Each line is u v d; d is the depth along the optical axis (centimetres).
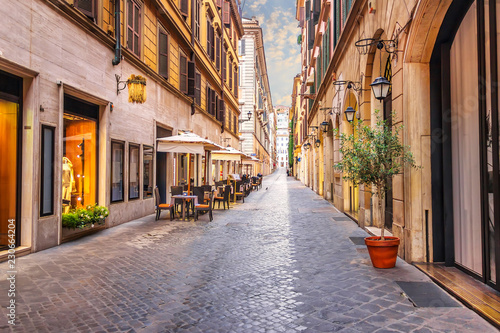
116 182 1045
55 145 747
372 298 443
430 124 595
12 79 657
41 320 379
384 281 509
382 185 593
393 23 689
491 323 362
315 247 751
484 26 482
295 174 6147
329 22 1675
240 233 923
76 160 880
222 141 2744
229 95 3064
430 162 595
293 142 6694
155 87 1328
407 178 606
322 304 427
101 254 679
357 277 532
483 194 478
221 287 495
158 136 1403
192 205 1271
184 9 1673
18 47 636
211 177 2417
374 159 582
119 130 1048
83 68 854
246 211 1424
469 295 431
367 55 910
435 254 591
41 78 700
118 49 1002
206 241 816
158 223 1087
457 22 550
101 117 965
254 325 370
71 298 446
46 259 637
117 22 1000
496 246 445
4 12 602
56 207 752
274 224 1077
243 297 455
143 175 1240
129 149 1120
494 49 455
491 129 464
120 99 1054
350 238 839
